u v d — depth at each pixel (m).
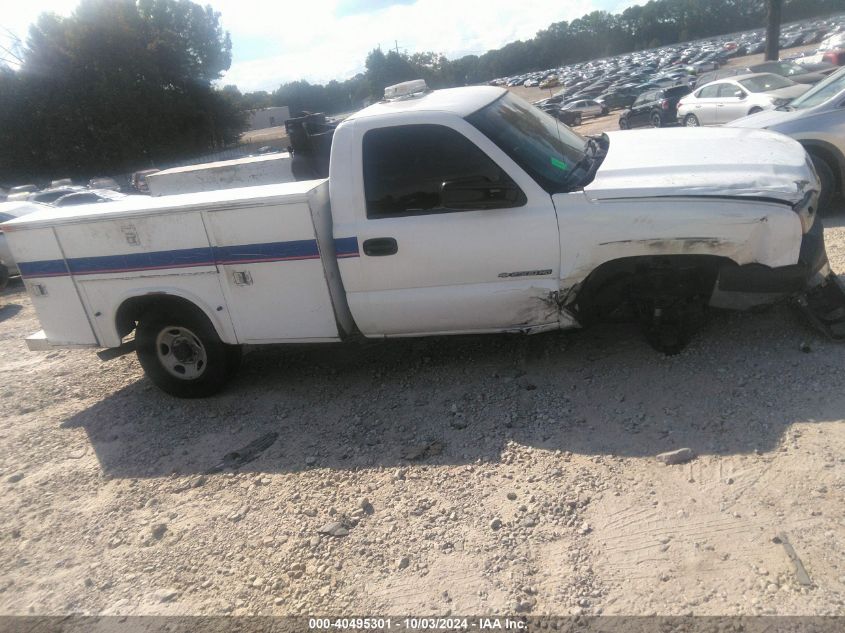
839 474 3.21
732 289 4.10
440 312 4.54
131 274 4.97
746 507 3.14
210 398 5.41
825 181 7.31
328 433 4.52
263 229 4.55
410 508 3.58
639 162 4.36
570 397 4.36
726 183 3.96
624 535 3.12
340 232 4.48
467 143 4.26
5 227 5.15
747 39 82.38
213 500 3.99
